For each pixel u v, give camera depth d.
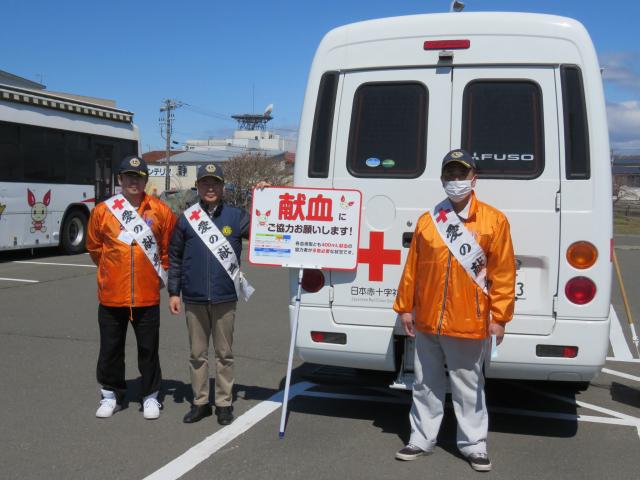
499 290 3.96
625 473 4.11
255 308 9.82
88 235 5.07
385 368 4.67
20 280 11.91
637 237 30.58
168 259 5.08
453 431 4.88
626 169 84.38
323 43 4.76
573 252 4.30
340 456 4.34
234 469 4.12
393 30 4.62
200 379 4.98
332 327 4.70
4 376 6.11
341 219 4.62
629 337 8.44
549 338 4.32
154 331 5.05
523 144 4.39
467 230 3.97
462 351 4.08
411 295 4.20
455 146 4.49
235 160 46.50
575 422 5.08
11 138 13.41
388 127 4.62
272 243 4.73
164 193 24.42
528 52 4.41
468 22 4.49
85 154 15.60
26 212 13.84
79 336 7.74
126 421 4.97
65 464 4.18
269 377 6.26
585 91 4.34
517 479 4.01
